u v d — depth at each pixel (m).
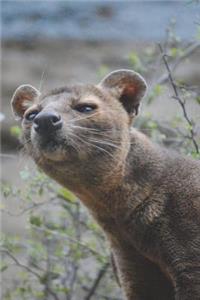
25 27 28.08
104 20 28.34
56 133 9.73
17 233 18.08
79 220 12.93
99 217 10.55
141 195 10.27
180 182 10.24
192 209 10.07
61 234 12.52
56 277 12.91
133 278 10.62
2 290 14.22
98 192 10.25
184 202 10.11
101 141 10.02
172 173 10.34
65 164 9.93
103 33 27.47
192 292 9.89
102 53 25.86
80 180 10.10
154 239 10.20
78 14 28.78
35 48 26.56
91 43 26.75
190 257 9.95
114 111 10.41
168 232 10.11
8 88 23.81
